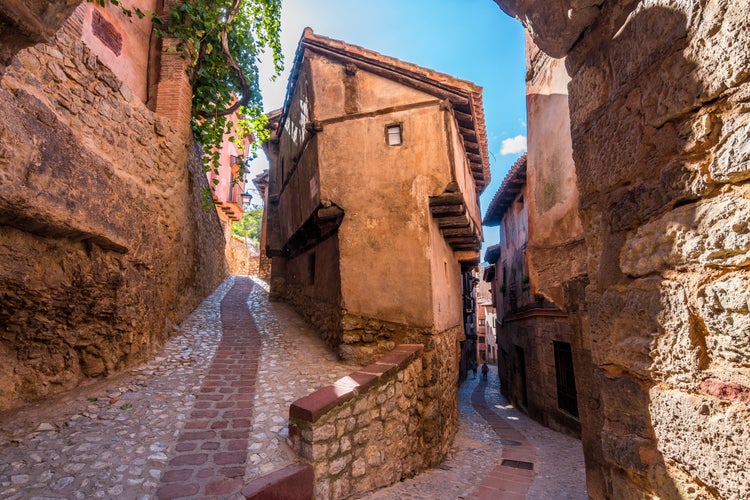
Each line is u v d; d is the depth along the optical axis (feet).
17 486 8.50
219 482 9.37
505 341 47.70
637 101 4.95
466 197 23.11
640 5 4.88
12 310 11.07
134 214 15.37
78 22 12.69
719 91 3.79
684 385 4.19
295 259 34.88
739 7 3.59
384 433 13.97
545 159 13.08
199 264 31.76
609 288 5.52
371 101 20.56
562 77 11.83
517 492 14.56
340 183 20.31
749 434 3.41
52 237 11.52
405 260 19.33
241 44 23.32
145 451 10.46
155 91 19.39
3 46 5.24
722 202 3.79
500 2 6.77
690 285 4.13
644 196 4.83
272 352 21.04
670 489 4.36
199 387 15.29
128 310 15.26
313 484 10.38
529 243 13.97
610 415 5.43
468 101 19.72
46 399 12.30
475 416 32.94
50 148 10.68
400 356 16.11
